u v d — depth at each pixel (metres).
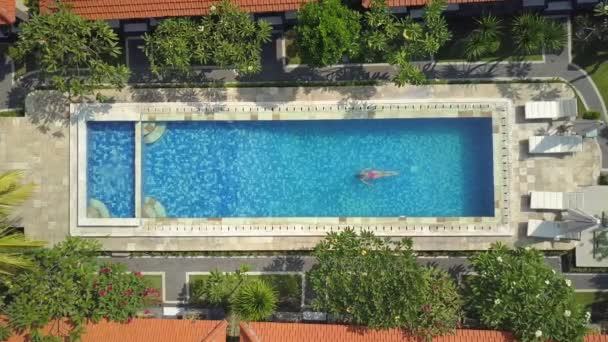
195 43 25.88
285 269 29.48
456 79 28.84
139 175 29.05
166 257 29.67
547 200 27.80
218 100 29.39
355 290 24.80
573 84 28.50
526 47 26.66
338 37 24.98
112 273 26.36
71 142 29.31
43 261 25.75
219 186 29.66
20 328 25.58
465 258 28.92
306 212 29.52
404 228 28.67
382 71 29.08
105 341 25.94
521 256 25.73
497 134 28.23
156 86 29.48
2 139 29.55
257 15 27.72
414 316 24.80
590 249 28.27
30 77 29.72
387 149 29.23
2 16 26.59
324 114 28.84
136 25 28.12
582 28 28.05
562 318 24.14
